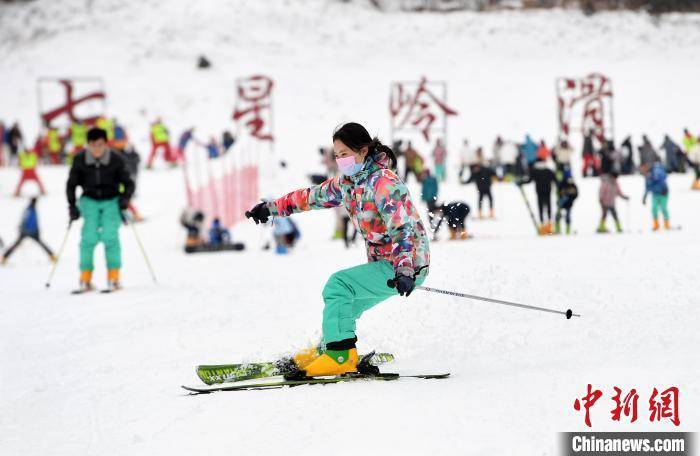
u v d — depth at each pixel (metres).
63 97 88.12
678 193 47.09
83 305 17.14
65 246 36.56
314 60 94.56
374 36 99.94
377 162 7.97
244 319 13.89
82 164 19.08
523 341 10.05
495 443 5.80
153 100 86.56
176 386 8.76
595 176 58.09
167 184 56.44
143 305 16.62
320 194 8.52
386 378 8.12
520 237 30.47
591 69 94.31
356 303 8.36
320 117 83.31
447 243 26.97
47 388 9.23
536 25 102.56
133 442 6.60
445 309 12.08
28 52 96.62
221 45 96.12
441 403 6.97
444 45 98.88
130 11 102.50
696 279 14.51
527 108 85.56
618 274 15.96
